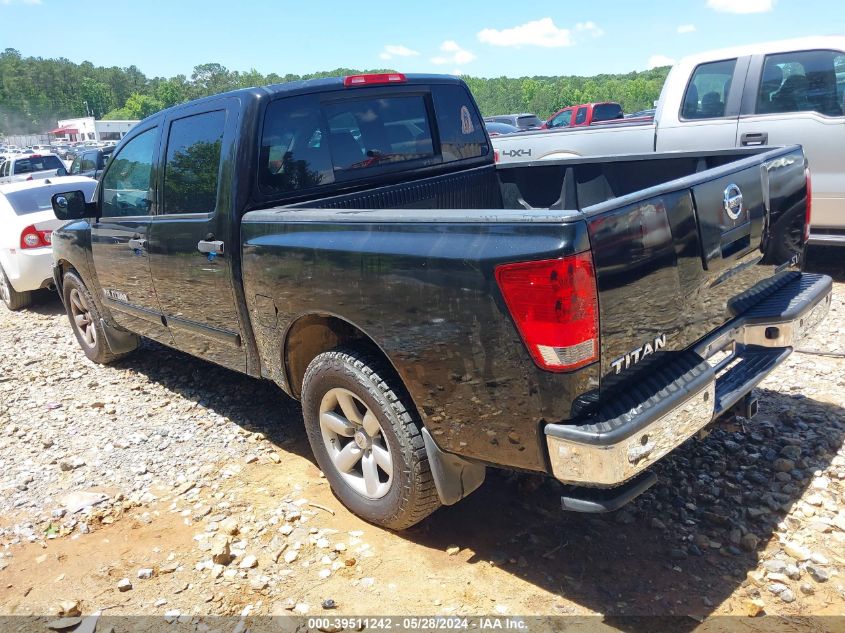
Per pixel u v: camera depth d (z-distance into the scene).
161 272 4.25
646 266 2.46
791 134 6.35
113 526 3.45
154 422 4.65
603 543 3.04
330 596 2.83
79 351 6.42
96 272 5.16
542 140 8.03
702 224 2.70
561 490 3.47
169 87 179.25
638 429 2.32
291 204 3.64
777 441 3.74
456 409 2.67
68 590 2.99
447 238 2.55
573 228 2.22
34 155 19.48
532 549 3.04
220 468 3.95
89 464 4.11
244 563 3.06
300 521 3.37
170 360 5.87
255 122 3.53
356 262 2.85
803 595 2.66
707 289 2.81
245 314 3.69
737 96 6.62
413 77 4.27
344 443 3.41
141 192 4.43
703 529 3.09
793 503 3.20
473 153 4.65
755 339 3.13
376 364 2.99
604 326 2.33
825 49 6.15
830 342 5.03
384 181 4.09
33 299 8.75
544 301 2.27
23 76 194.50
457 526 3.24
